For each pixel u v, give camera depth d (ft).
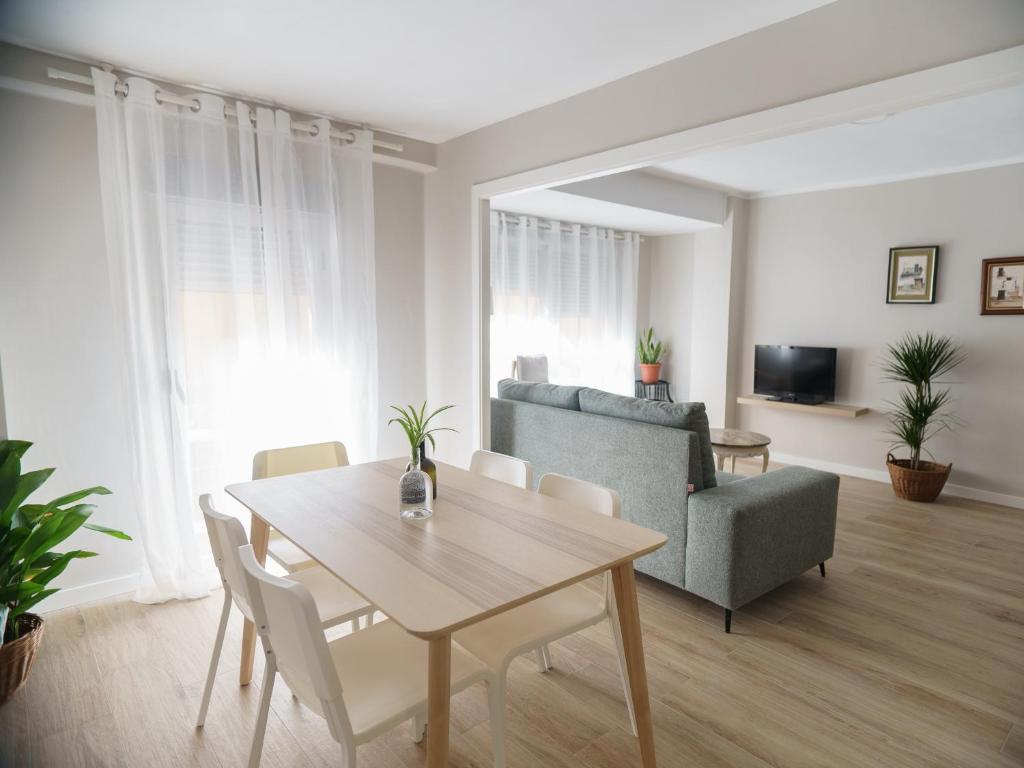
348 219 11.12
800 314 17.88
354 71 8.76
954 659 7.74
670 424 9.18
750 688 7.11
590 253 19.85
